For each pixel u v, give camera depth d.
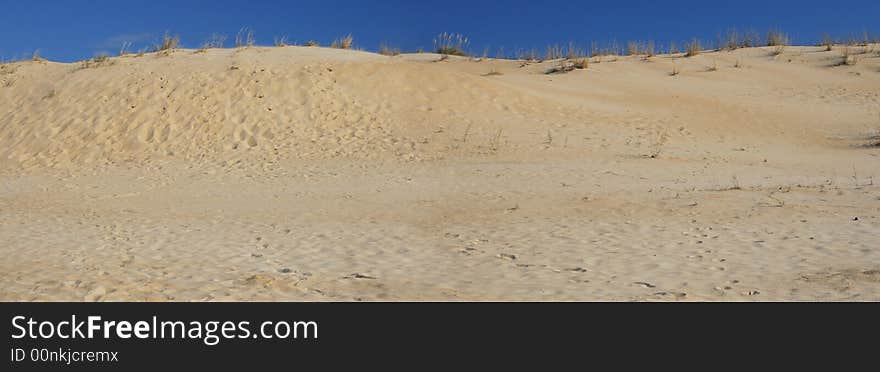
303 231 9.80
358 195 12.88
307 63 22.11
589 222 9.73
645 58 28.78
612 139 17.94
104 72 21.83
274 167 16.06
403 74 21.77
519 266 7.48
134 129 18.61
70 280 6.98
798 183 12.92
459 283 6.84
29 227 10.49
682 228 9.14
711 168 15.16
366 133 18.38
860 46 29.80
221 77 20.92
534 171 14.62
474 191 12.78
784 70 26.89
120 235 9.73
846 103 22.50
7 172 16.84
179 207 12.27
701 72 26.56
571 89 23.39
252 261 7.94
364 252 8.37
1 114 20.03
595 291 6.44
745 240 8.36
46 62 24.19
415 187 13.48
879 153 17.05
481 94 20.91
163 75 21.20
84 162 17.28
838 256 7.42
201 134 18.34
